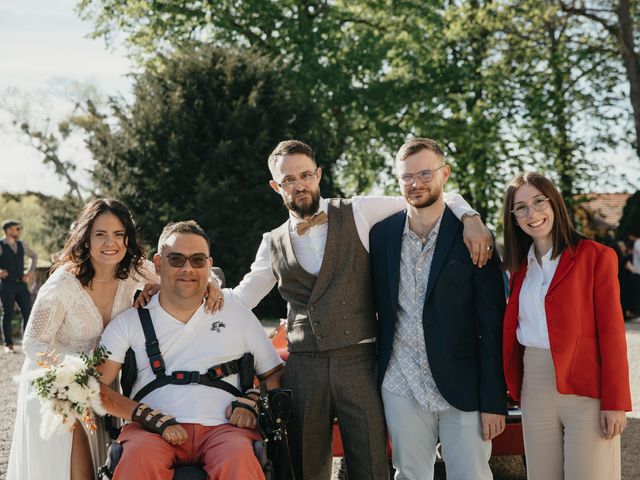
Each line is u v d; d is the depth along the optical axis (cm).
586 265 312
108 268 356
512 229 327
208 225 1495
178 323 342
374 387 343
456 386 327
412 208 340
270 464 317
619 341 303
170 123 1552
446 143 1922
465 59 1962
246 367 346
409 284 338
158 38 1939
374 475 340
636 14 1884
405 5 1914
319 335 341
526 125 1842
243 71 1609
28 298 1104
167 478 305
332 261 347
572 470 307
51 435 324
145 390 333
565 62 1897
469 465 329
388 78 1952
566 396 307
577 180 1894
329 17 1930
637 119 1783
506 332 324
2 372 893
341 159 1898
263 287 380
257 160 1553
